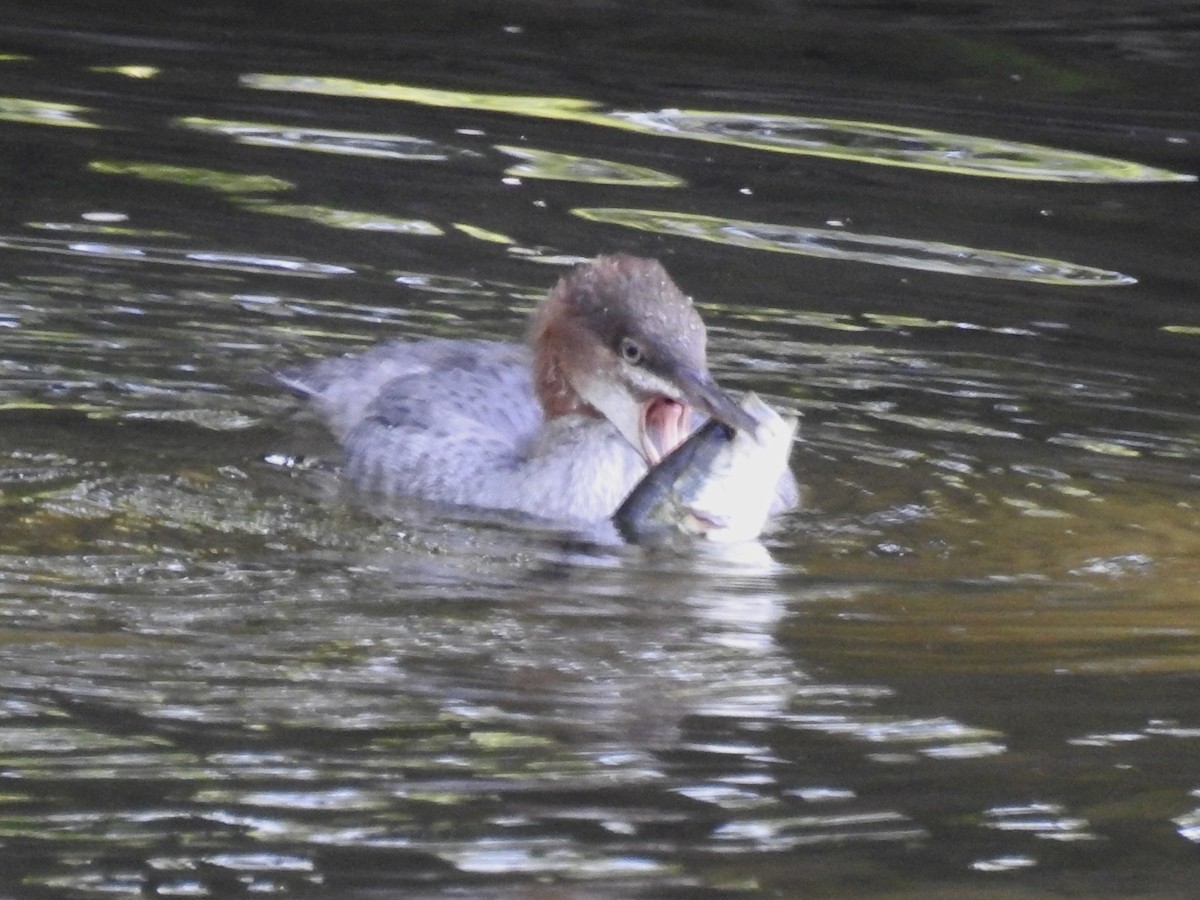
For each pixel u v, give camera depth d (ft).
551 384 48.34
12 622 37.29
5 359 51.72
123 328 54.44
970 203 66.28
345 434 48.83
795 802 31.63
